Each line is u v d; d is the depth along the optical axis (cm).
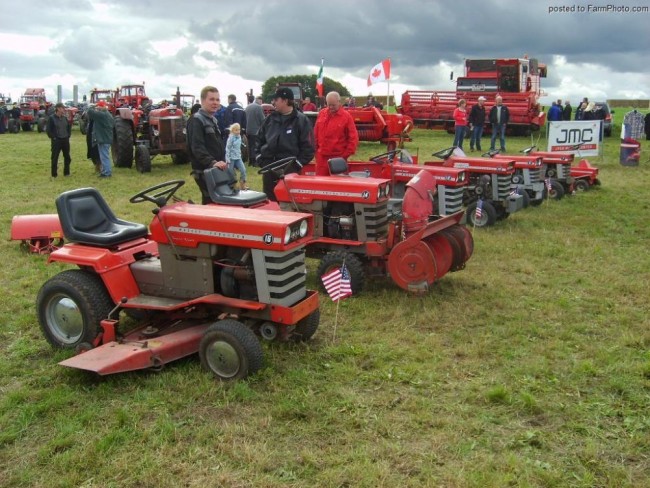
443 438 333
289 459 314
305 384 395
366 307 546
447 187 784
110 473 302
